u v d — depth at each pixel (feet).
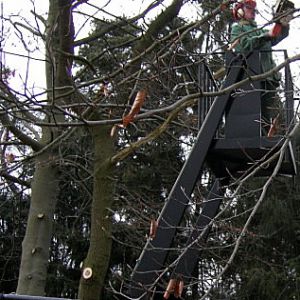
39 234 31.81
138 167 59.72
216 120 21.68
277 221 59.47
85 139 41.73
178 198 21.15
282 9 20.89
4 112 19.86
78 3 26.05
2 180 36.37
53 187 32.50
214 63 29.14
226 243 37.58
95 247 23.02
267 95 22.71
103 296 53.06
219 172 23.50
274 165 22.66
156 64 23.62
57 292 66.80
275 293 55.67
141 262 20.51
